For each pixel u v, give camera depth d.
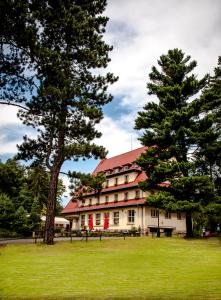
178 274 13.75
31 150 27.88
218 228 39.28
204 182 28.73
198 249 23.16
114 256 19.70
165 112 31.78
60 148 26.55
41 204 46.38
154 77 34.88
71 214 61.38
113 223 48.31
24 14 15.60
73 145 24.83
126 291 10.54
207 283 11.53
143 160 31.78
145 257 19.33
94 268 15.40
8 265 16.06
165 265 16.39
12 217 42.25
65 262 17.20
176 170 29.86
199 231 43.47
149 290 10.62
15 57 17.03
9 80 17.44
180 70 33.28
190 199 30.20
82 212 57.69
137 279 12.73
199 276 13.12
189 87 32.56
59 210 78.19
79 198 28.44
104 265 16.31
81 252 21.39
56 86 18.31
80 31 23.08
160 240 28.67
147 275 13.59
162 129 31.05
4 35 15.86
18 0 15.30
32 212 44.88
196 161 30.70
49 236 25.45
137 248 23.66
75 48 25.95
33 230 43.59
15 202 44.91
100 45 27.69
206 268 15.35
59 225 65.56
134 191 45.44
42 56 16.78
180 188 29.11
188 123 31.08
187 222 31.47
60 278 12.97
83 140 26.72
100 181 27.14
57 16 19.52
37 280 12.55
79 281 12.38
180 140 31.61
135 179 46.78
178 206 28.19
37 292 10.54
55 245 24.69
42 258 18.59
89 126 25.83
